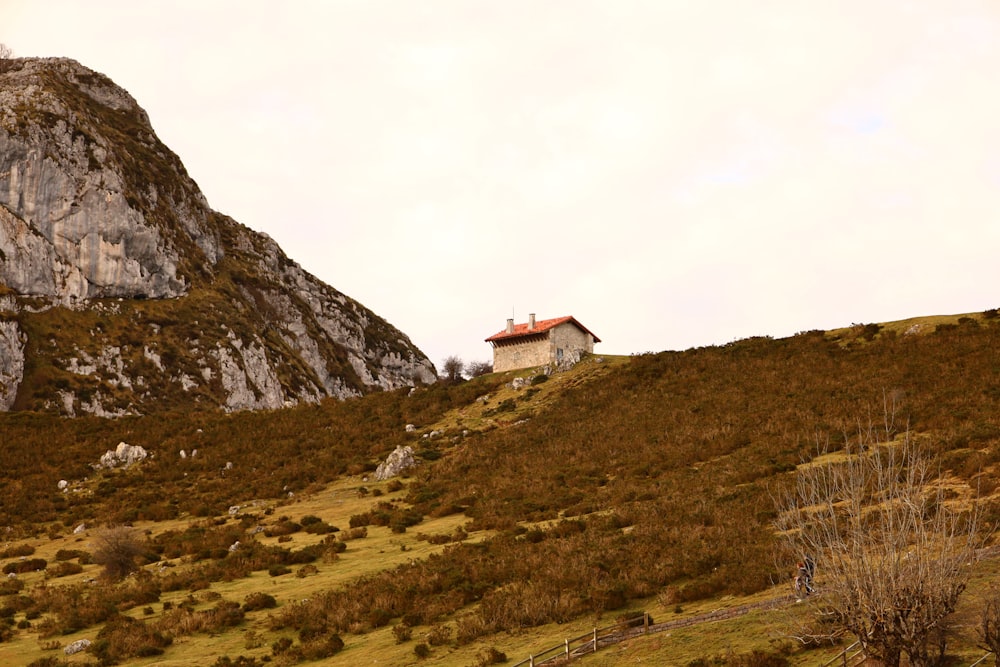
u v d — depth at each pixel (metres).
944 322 87.38
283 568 54.97
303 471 84.31
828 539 26.81
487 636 38.59
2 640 45.19
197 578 55.03
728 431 71.94
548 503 62.75
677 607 37.44
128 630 43.69
